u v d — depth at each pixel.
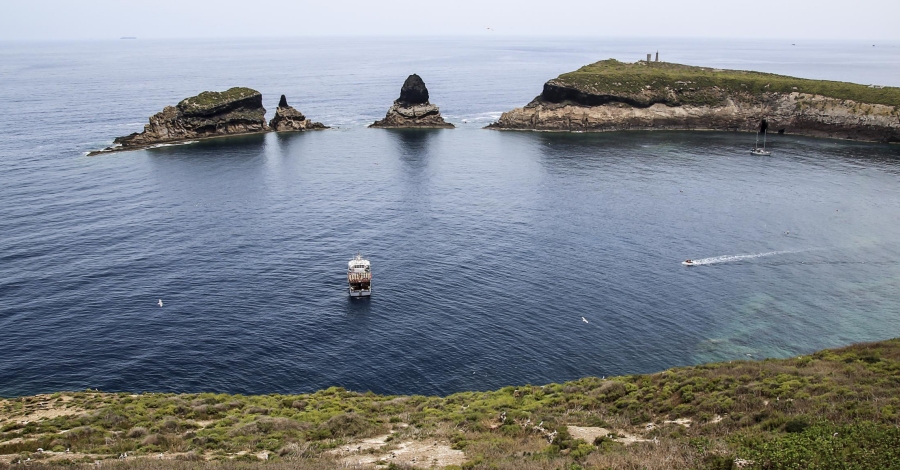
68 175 146.62
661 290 85.38
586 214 119.12
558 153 179.25
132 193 132.75
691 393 44.12
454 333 74.38
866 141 191.38
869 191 134.00
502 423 42.78
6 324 74.81
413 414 47.97
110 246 100.88
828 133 198.88
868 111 193.50
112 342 71.56
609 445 35.19
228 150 183.38
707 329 74.62
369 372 66.31
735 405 39.97
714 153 177.00
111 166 158.25
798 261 95.19
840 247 100.88
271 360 68.62
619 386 49.62
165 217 116.69
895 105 191.00
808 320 76.44
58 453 38.19
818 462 28.70
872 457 28.56
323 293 85.88
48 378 64.19
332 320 77.94
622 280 88.69
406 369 66.88
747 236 106.25
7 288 84.25
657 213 119.25
